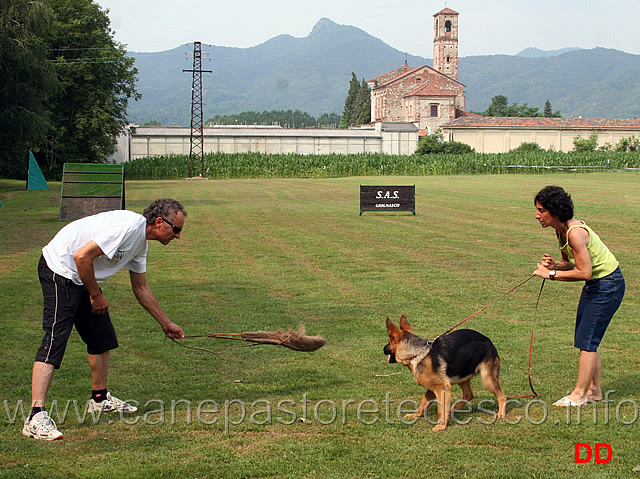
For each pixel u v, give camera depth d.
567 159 65.75
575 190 35.31
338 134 86.38
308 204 28.41
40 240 16.61
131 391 5.82
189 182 52.38
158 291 10.29
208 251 14.72
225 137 81.88
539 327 8.04
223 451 4.58
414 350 5.07
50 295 4.90
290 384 6.02
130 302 9.49
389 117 110.06
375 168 66.12
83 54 58.28
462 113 109.81
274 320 8.41
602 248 5.38
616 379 6.15
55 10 58.34
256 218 22.30
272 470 4.28
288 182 50.69
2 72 35.56
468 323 8.21
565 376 6.22
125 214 5.07
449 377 5.00
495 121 92.81
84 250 4.76
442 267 12.52
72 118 59.09
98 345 5.27
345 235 17.58
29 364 6.52
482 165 65.06
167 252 14.55
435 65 120.06
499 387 5.18
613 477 4.18
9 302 9.38
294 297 9.85
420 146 85.44
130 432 4.93
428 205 27.19
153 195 34.75
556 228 5.54
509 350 7.05
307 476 4.21
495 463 4.39
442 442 4.75
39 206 27.73
